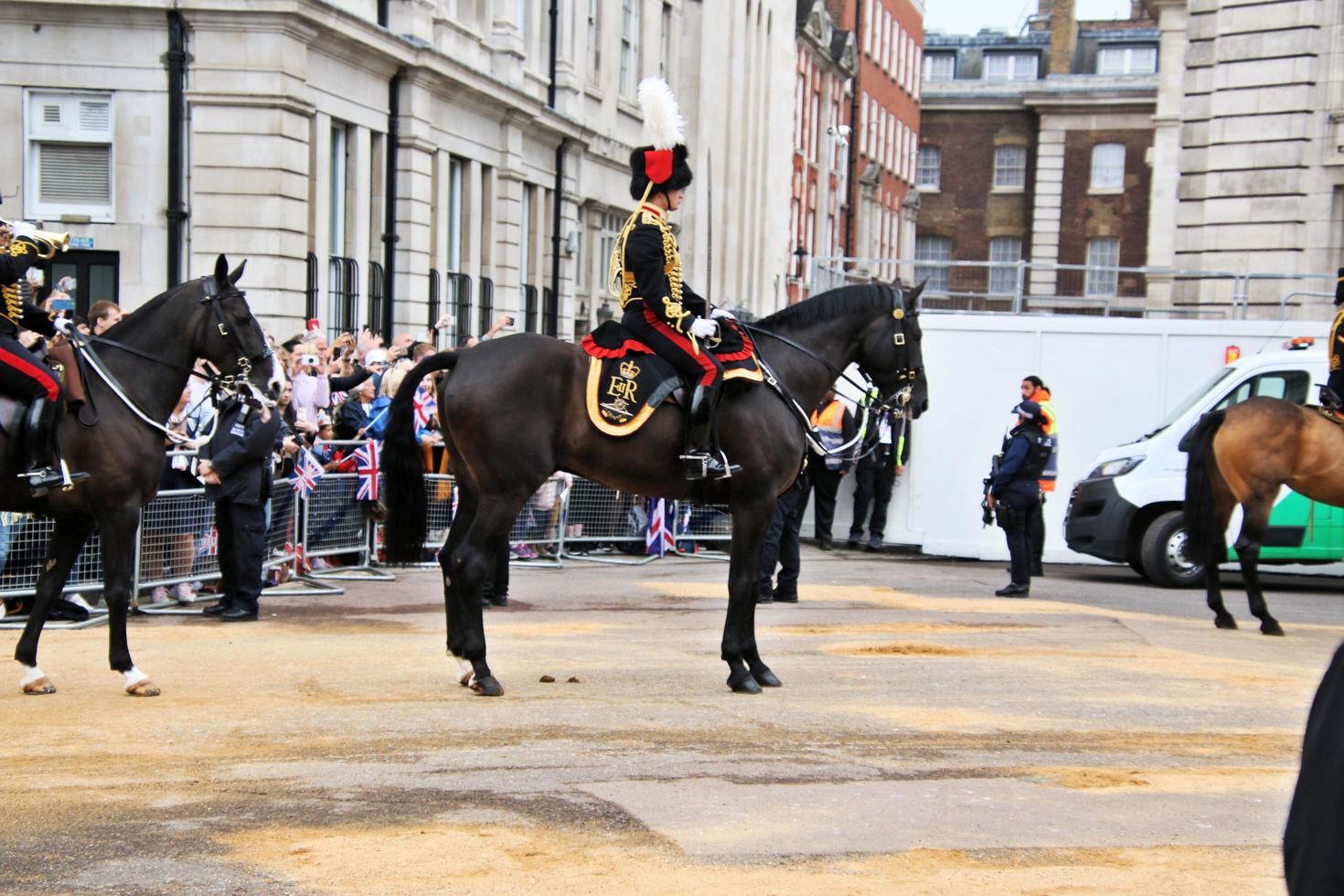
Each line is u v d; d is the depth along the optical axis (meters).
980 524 18.75
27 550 11.27
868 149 65.31
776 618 13.02
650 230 9.05
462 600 9.12
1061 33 75.25
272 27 19.55
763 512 9.48
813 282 21.19
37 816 6.42
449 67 24.83
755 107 47.06
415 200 24.30
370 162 23.52
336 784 6.96
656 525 17.62
